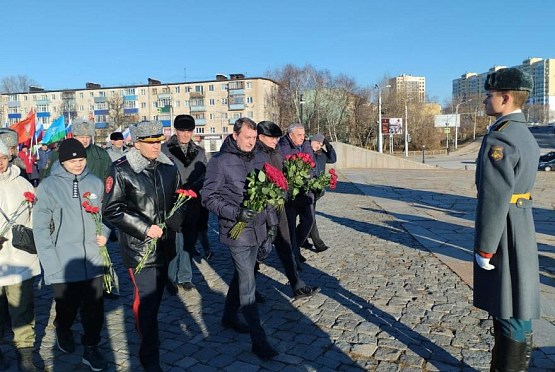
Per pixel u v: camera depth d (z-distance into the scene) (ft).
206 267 20.53
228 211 11.60
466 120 276.82
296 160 14.75
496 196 8.21
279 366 11.29
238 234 11.63
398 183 57.77
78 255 11.07
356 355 11.77
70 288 11.30
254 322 11.82
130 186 10.81
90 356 11.21
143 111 269.03
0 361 11.58
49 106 280.51
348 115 220.23
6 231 10.99
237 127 12.28
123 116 246.68
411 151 225.76
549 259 20.62
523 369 8.81
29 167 43.65
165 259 11.28
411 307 14.98
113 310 15.33
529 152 8.30
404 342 12.44
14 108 284.41
